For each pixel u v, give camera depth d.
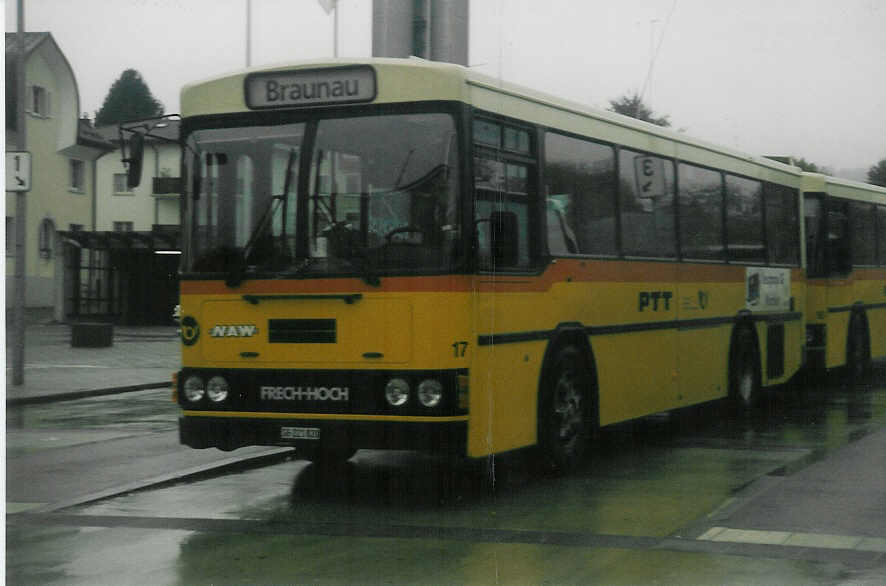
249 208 9.61
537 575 6.94
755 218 16.19
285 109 9.53
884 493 9.60
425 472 11.26
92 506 9.47
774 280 16.86
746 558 7.36
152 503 9.61
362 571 7.09
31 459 12.20
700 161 14.24
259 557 7.51
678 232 13.50
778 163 17.30
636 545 7.80
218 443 9.65
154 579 6.93
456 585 6.72
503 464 11.68
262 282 9.48
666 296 13.07
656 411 12.81
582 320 11.08
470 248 9.11
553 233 10.56
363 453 12.65
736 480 10.58
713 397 14.54
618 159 12.02
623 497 9.74
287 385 9.41
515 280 9.85
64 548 7.82
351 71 9.33
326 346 9.27
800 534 8.05
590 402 11.27
